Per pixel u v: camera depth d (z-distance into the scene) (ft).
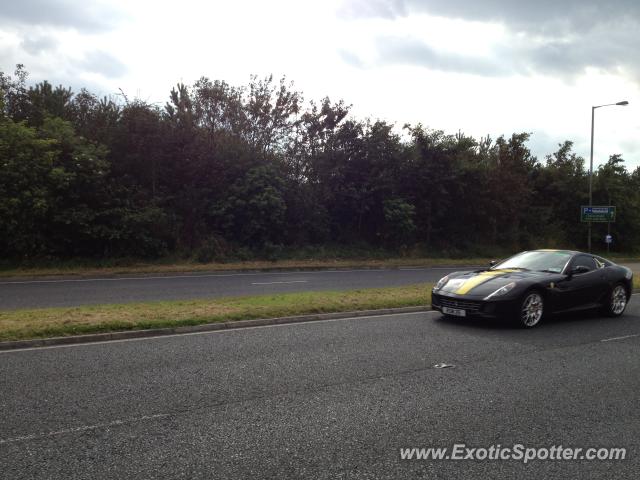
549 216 127.85
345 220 92.79
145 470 11.59
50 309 30.35
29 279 52.60
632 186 154.51
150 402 15.96
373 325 29.53
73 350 22.45
